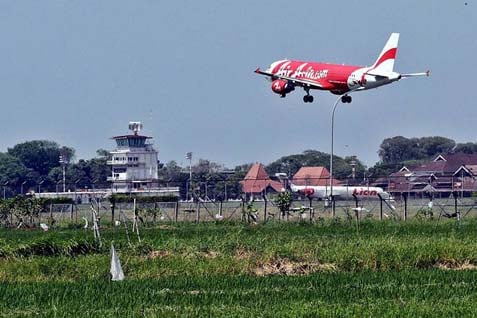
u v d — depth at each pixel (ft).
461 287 480.23
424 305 423.23
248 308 421.18
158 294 459.32
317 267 576.61
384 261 577.02
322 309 414.41
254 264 575.38
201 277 523.70
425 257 586.04
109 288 479.00
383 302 433.89
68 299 446.60
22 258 597.52
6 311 419.33
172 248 639.35
